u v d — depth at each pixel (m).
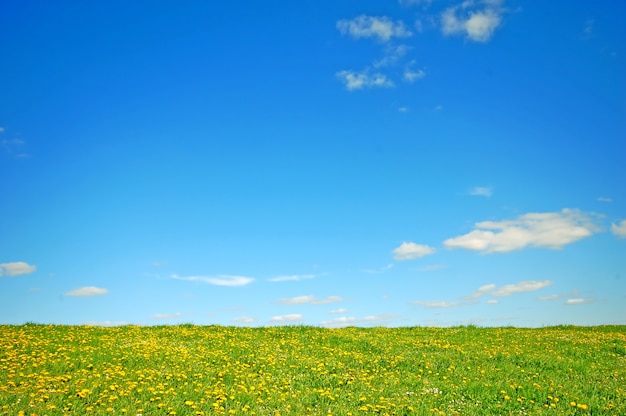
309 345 23.11
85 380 14.87
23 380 14.75
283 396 14.57
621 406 14.31
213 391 14.57
